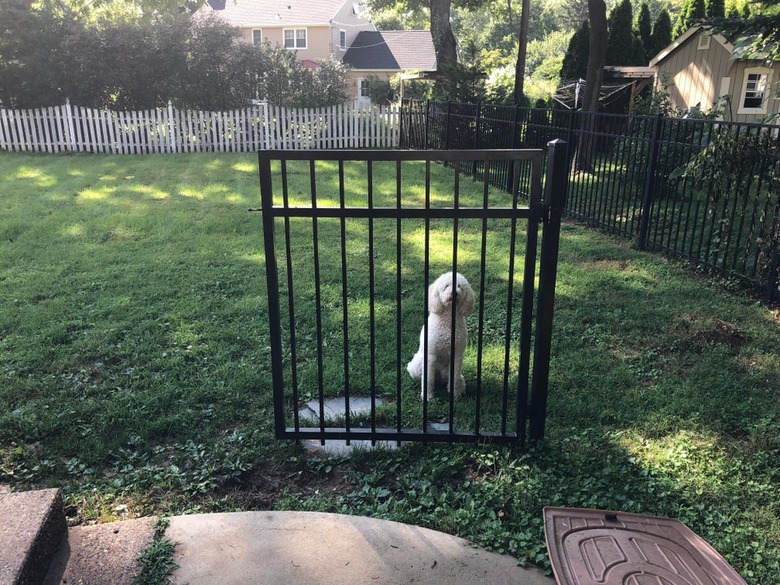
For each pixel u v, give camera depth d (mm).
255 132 17281
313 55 36250
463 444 3291
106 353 4488
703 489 2924
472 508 2744
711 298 5703
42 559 2303
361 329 4938
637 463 3137
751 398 3795
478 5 32750
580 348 4605
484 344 4680
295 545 2504
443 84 16906
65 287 5891
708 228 6898
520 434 3254
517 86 15875
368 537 2557
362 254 7090
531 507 2771
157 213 8977
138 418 3566
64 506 2818
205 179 12156
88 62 17531
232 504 2881
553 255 2992
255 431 3461
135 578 2314
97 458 3219
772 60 6035
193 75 18625
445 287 3670
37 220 8469
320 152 2871
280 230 8109
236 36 19828
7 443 3379
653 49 21188
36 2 17578
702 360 4363
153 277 6211
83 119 16188
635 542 2510
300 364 4336
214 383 4020
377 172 13070
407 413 3676
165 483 2998
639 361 4375
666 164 7031
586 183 9039
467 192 10953
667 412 3648
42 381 4043
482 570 2387
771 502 2836
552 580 2346
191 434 3463
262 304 5438
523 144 10633
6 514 2371
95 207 9391
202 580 2316
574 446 3281
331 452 3316
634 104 13633
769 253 5641
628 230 8047
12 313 5215
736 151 5906
